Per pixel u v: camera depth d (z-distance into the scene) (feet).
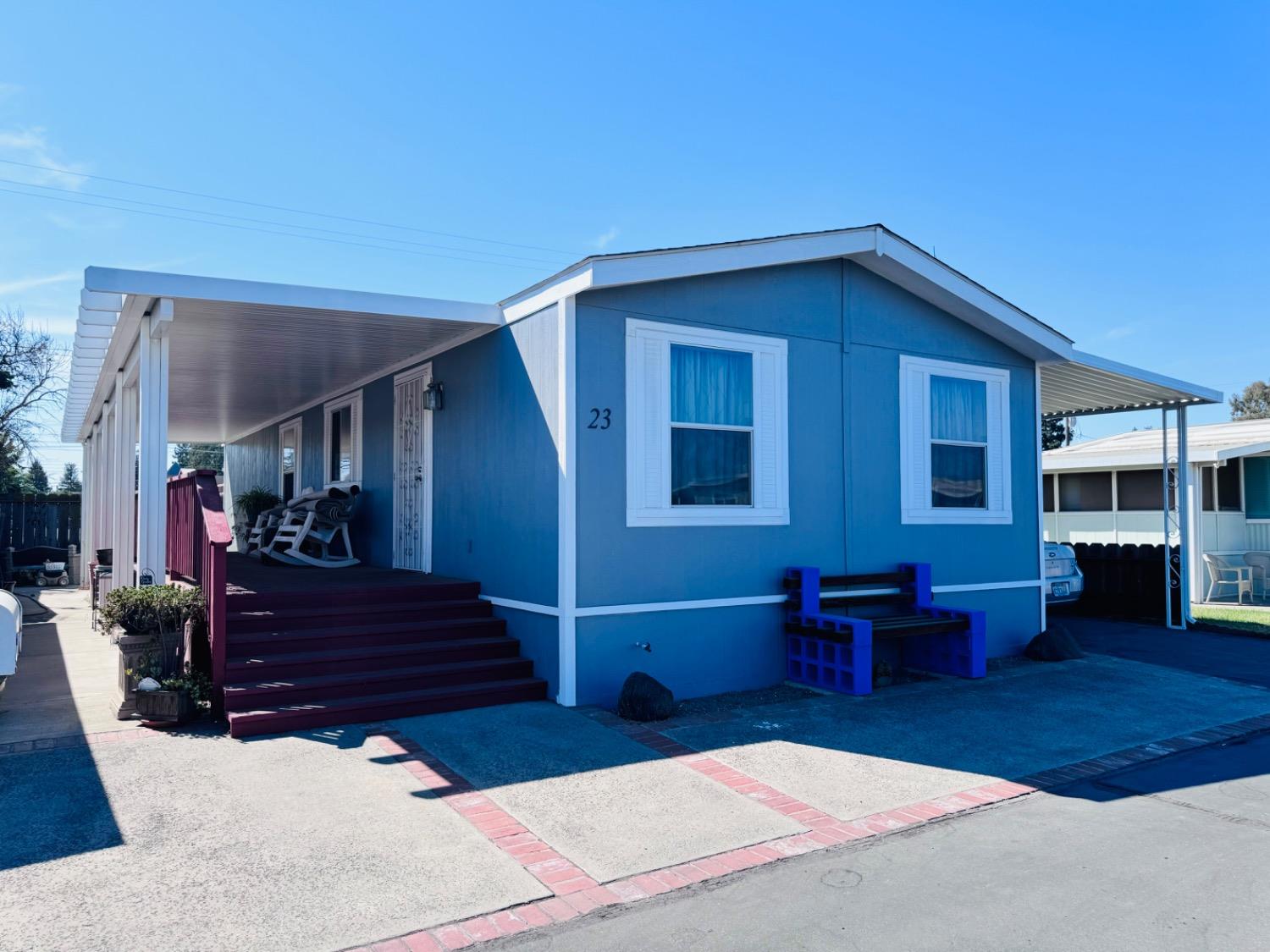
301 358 31.24
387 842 13.71
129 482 32.14
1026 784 17.29
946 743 19.99
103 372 33.73
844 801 16.05
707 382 25.36
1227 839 14.39
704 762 18.17
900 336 29.78
